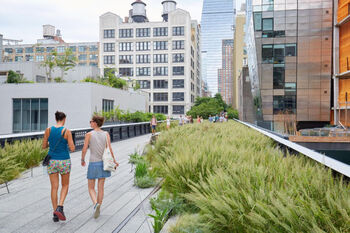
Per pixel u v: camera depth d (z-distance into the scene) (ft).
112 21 270.67
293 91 113.09
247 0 135.03
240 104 231.09
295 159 16.53
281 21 112.57
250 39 127.03
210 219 11.37
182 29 260.62
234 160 17.44
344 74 102.58
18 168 24.54
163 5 338.95
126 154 39.78
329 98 110.83
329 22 109.60
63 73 131.03
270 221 9.38
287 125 94.12
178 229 11.79
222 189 12.12
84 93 92.73
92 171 14.47
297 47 112.06
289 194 10.30
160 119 127.44
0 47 214.28
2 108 96.84
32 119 96.02
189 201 15.51
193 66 297.33
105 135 14.98
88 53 310.24
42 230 12.91
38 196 18.62
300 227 8.34
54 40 373.40
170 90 261.24
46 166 14.05
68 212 15.47
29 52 320.91
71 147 14.28
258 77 115.44
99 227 13.24
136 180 21.93
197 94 334.65
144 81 265.75
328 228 8.18
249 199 9.88
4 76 118.21
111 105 108.78
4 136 29.01
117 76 141.28
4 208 16.12
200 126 51.52
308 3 110.52
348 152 55.42
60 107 93.81
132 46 268.41
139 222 13.85
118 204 16.90
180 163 17.37
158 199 15.88
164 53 262.67
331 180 10.93
